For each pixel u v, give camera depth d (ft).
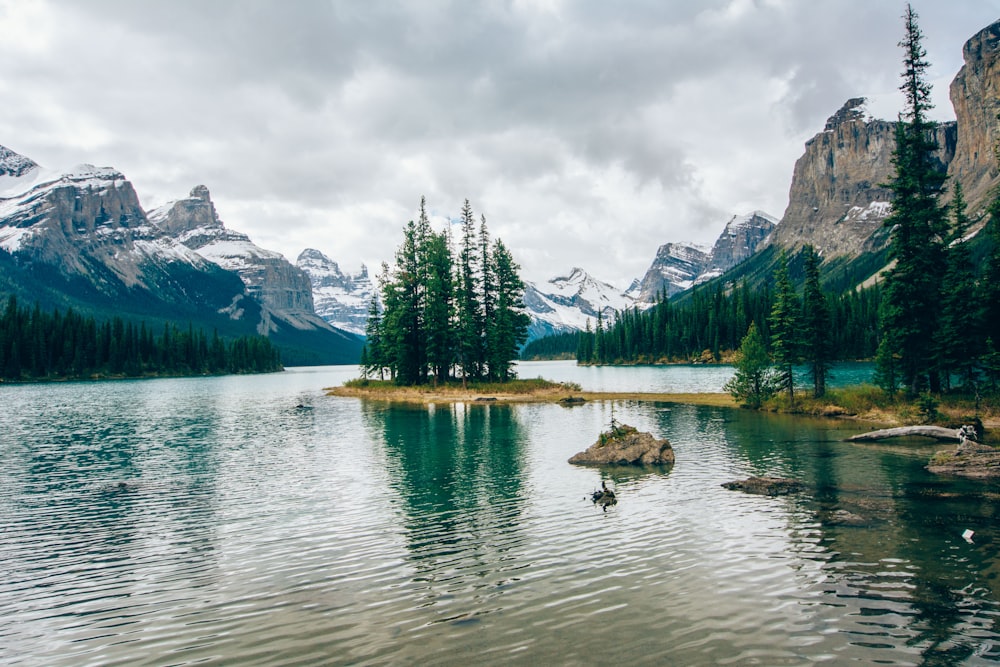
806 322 167.43
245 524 59.00
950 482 71.77
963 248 141.08
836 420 140.87
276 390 343.67
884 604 36.99
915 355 143.64
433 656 31.76
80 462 97.25
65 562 48.73
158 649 33.58
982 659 30.22
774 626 34.47
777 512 58.85
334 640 33.99
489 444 110.83
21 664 32.12
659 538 51.47
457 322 261.65
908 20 146.51
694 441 108.06
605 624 35.27
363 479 80.18
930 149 145.59
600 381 329.52
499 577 43.32
